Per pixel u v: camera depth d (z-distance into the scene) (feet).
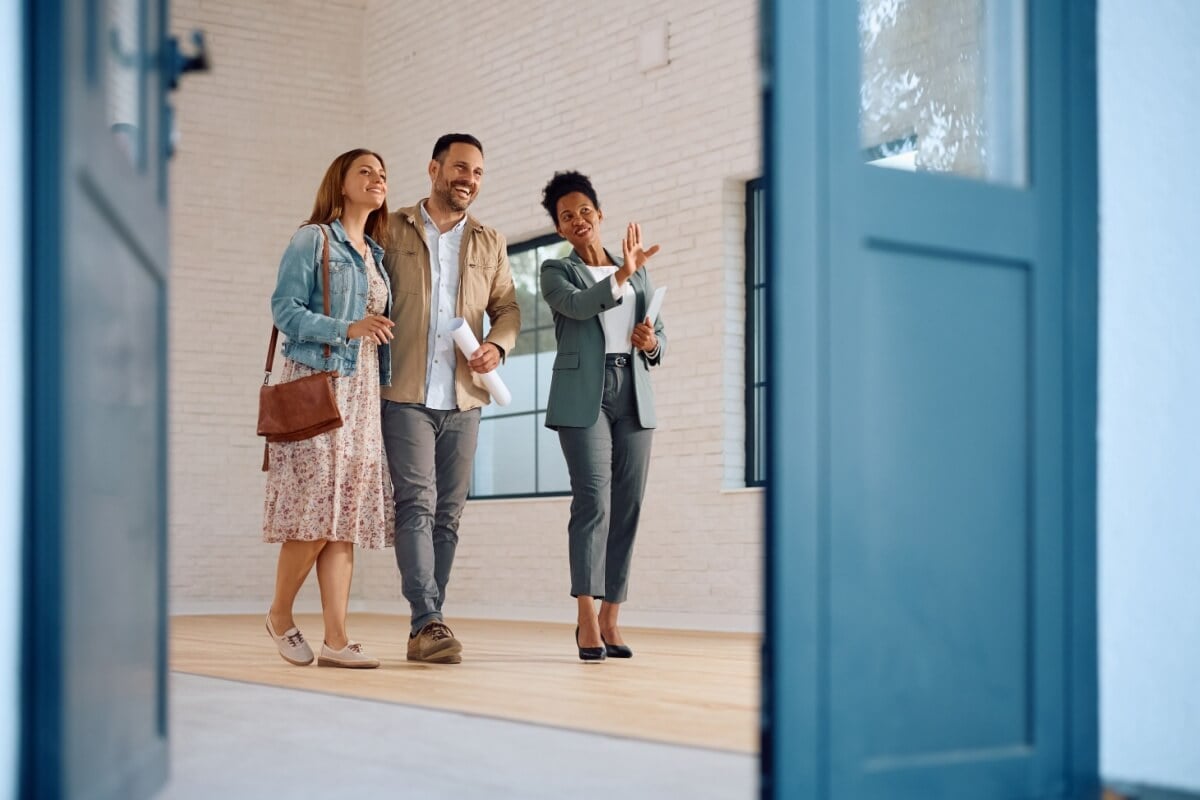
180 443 29.60
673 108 23.20
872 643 5.71
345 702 9.91
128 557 5.84
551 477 26.08
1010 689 6.20
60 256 4.87
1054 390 6.51
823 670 5.55
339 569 13.16
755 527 21.11
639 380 14.08
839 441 5.70
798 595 5.51
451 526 14.28
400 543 13.65
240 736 8.11
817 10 5.75
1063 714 6.36
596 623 14.19
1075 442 6.56
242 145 30.58
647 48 23.65
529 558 25.80
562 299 13.69
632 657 14.84
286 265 12.99
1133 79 7.10
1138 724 6.80
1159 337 7.07
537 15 26.43
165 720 6.54
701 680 11.90
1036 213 6.56
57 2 4.87
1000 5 6.93
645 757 7.24
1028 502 6.34
